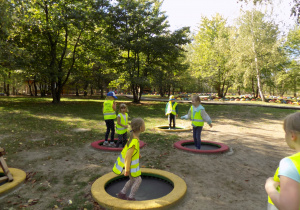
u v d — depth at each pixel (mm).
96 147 6699
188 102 30453
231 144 7809
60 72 19969
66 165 5301
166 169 5133
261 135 9602
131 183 3582
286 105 25719
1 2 13688
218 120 14266
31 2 17641
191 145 7547
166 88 50375
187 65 25609
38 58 18984
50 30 18609
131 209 3170
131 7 21625
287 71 38438
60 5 18766
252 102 30344
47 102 22641
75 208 3328
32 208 3332
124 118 6809
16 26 17188
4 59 14914
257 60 29438
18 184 4070
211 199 3678
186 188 3906
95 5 20609
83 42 21203
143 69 24141
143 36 22984
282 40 27688
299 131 1253
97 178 4520
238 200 3656
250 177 4695
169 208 3340
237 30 29594
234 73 35281
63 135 8570
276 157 6254
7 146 6781
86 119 12797
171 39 22250
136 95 26203
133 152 3340
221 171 5039
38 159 5711
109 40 21531
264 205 3492
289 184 1186
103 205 3338
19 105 18281
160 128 10805
